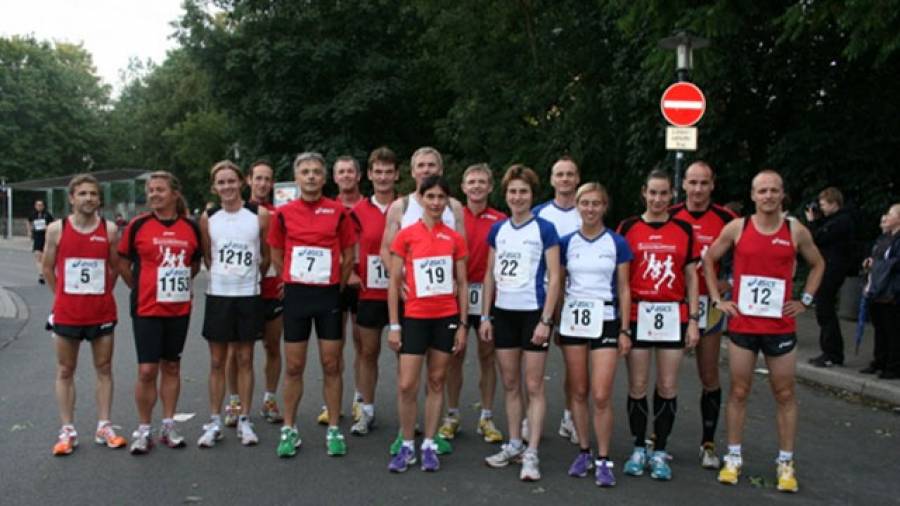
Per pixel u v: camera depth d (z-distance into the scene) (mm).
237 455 5461
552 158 17562
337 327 5512
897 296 7496
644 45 13641
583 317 4965
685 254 5020
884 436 6176
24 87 55094
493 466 5266
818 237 8422
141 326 5488
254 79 26297
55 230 5508
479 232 5906
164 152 52000
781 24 10789
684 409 6910
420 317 5137
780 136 13898
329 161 24594
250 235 5715
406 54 26188
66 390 5543
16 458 5324
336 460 5375
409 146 27250
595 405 4965
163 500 4578
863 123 12750
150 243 5504
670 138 9555
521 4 18172
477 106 19500
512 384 5293
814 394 7672
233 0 26219
